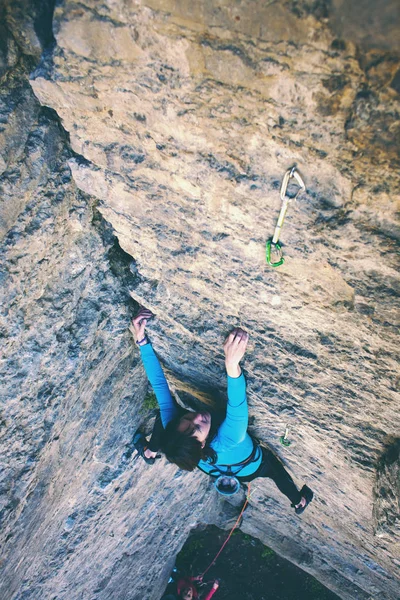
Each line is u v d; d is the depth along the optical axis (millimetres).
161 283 3377
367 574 5805
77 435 4309
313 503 4965
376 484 3436
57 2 1814
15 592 4535
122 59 1914
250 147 2018
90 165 2662
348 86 1582
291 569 9055
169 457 3150
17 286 2965
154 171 2455
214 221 2553
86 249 3303
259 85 1731
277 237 2352
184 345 3799
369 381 2893
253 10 1511
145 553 6668
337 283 2424
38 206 2801
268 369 3422
